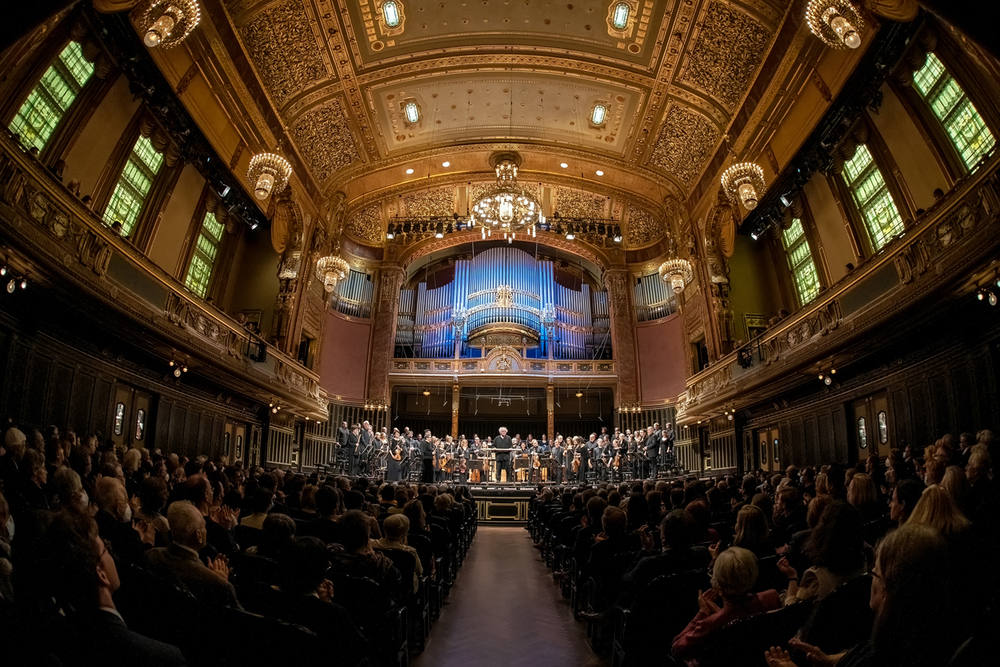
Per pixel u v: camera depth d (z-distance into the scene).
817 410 18.53
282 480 11.05
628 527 6.79
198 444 18.70
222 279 22.95
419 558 6.57
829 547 3.11
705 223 24.25
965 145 13.61
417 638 6.43
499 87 23.22
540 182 28.64
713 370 22.75
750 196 15.85
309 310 25.78
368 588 4.34
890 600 1.92
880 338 13.54
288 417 24.66
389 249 30.91
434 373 29.47
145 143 17.22
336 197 26.38
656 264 30.27
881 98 15.45
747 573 3.30
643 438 24.62
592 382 29.62
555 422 33.59
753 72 18.61
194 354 15.28
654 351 29.39
